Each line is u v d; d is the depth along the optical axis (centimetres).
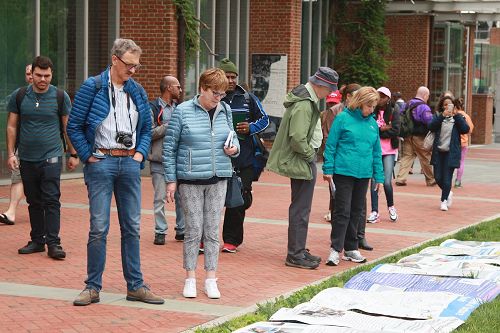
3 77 1986
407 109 2247
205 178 947
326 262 1194
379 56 3225
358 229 1305
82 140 895
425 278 1035
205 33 2559
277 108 2820
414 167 2883
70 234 1332
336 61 3203
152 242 1289
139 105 909
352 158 1163
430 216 1706
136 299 927
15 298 927
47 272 1062
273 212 1672
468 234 1441
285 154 1146
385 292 959
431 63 3622
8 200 1691
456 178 2280
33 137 1140
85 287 936
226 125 966
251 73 2839
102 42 2216
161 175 1259
